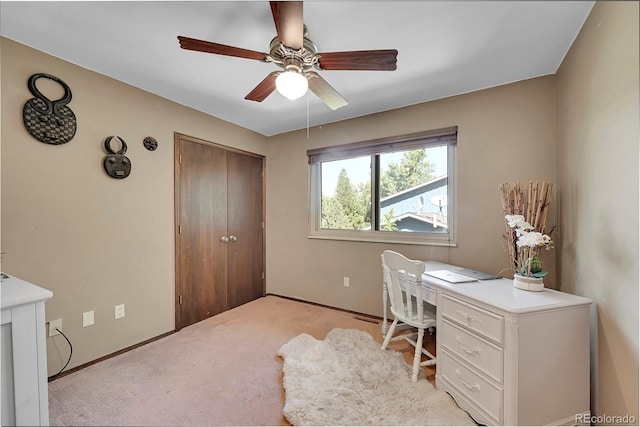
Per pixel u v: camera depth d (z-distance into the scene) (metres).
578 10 1.36
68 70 1.80
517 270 1.64
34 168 1.66
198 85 2.16
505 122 2.13
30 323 1.10
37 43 1.62
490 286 1.60
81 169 1.87
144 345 2.19
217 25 1.49
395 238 2.72
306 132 3.24
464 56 1.77
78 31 1.52
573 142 1.62
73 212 1.83
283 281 3.45
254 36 1.59
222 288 2.94
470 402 1.42
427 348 2.14
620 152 1.13
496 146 2.17
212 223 2.84
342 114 2.80
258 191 3.43
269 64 1.86
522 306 1.25
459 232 2.33
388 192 2.79
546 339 1.26
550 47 1.66
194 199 2.65
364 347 2.10
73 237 1.83
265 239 3.54
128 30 1.52
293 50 1.37
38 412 1.12
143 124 2.22
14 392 1.07
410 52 1.72
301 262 3.29
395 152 2.70
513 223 1.59
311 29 1.50
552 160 1.96
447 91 2.27
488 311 1.33
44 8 1.34
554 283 1.96
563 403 1.28
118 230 2.07
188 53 1.74
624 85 1.09
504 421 1.25
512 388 1.22
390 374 1.75
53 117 1.73
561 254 1.83
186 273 2.57
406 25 1.48
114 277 2.05
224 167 2.97
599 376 1.31
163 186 2.38
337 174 3.13
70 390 1.63
